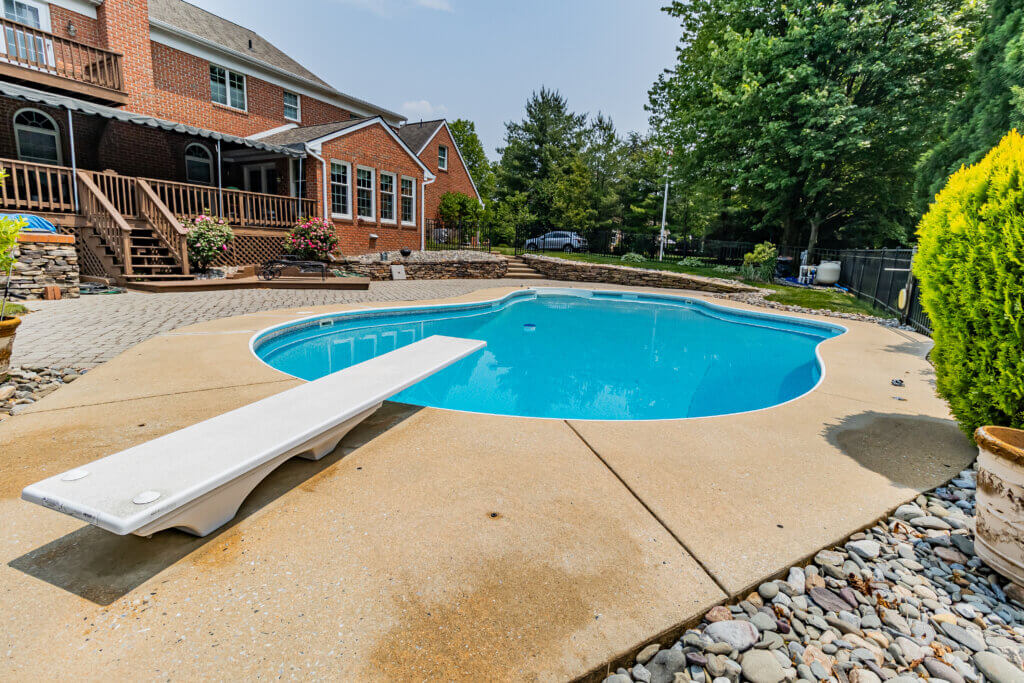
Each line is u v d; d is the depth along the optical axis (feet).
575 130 131.03
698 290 49.62
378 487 7.66
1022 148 8.00
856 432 10.91
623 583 5.64
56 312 22.13
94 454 8.31
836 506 7.68
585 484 7.99
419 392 17.21
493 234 87.35
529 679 4.34
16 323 12.11
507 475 8.21
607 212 118.73
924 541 7.05
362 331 25.72
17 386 12.01
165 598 5.14
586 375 20.16
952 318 9.21
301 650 4.53
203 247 35.68
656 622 5.08
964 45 44.73
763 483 8.31
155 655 4.42
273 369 13.83
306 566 5.71
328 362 19.51
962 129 32.40
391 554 5.98
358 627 4.83
